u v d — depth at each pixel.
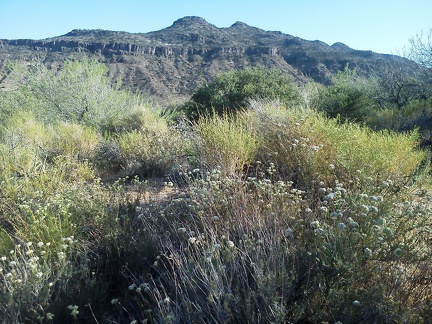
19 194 4.96
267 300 2.42
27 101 14.28
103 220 3.92
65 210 3.96
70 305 2.71
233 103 13.51
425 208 3.49
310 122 5.86
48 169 6.38
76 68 15.40
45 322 2.67
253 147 5.56
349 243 2.73
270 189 3.89
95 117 13.79
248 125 6.30
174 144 7.69
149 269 3.26
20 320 2.60
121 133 11.06
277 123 6.23
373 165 4.55
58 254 3.12
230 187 4.17
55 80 15.13
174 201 4.27
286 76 15.12
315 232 2.90
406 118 10.39
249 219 3.40
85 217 4.10
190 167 6.34
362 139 5.33
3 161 6.47
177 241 3.50
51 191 5.25
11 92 15.23
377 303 2.38
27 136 9.62
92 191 5.02
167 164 7.30
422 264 2.75
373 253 2.76
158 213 4.10
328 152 5.02
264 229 3.21
